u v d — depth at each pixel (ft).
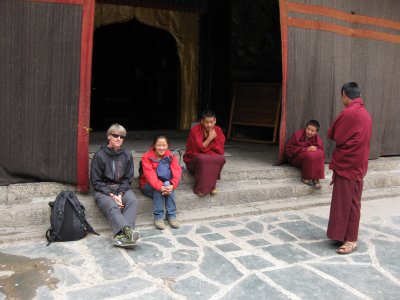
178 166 14.96
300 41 19.10
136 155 21.06
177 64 29.96
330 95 20.54
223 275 11.33
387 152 23.56
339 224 13.23
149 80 29.94
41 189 14.85
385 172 22.26
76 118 14.69
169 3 27.25
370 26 21.44
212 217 15.75
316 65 19.81
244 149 24.73
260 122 27.63
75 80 14.53
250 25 28.94
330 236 13.41
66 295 9.99
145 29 29.14
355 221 13.20
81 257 12.08
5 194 14.39
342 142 13.10
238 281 11.03
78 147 14.79
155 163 14.78
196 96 29.89
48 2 14.15
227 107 29.60
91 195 15.16
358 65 21.38
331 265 12.24
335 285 11.02
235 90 28.91
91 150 21.56
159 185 14.29
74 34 14.38
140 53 29.40
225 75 29.12
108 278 10.90
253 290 10.59
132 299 9.92
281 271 11.73
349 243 13.24
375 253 13.24
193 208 16.29
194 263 11.98
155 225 14.66
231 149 24.62
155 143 14.61
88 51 14.48
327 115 20.59
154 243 13.33
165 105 30.48
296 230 15.07
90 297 9.94
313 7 19.26
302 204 17.75
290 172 19.40
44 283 10.52
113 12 26.11
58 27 14.29
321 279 11.33
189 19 28.63
